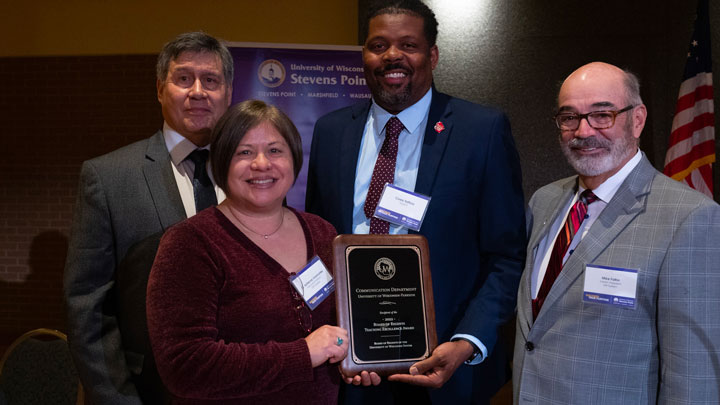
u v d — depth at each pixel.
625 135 1.78
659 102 4.56
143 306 1.86
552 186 2.13
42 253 5.82
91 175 1.92
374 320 1.73
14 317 5.85
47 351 2.35
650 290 1.65
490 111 2.09
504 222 2.00
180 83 2.03
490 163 2.01
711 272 1.58
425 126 2.10
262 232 1.64
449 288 1.99
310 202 2.28
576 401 1.71
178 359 1.44
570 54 4.63
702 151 4.01
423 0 4.76
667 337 1.61
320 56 4.16
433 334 1.79
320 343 1.53
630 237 1.70
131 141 5.71
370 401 2.02
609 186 1.83
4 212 5.86
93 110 5.72
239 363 1.45
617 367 1.68
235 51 4.11
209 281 1.50
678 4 4.51
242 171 1.57
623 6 4.57
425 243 1.83
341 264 1.73
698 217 1.60
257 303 1.53
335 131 2.21
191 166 2.07
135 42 5.65
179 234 1.53
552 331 1.79
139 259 1.88
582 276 1.75
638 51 4.57
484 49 4.71
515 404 1.91
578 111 1.81
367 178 2.11
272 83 4.12
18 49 5.76
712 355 1.56
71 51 5.72
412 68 2.00
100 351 1.85
